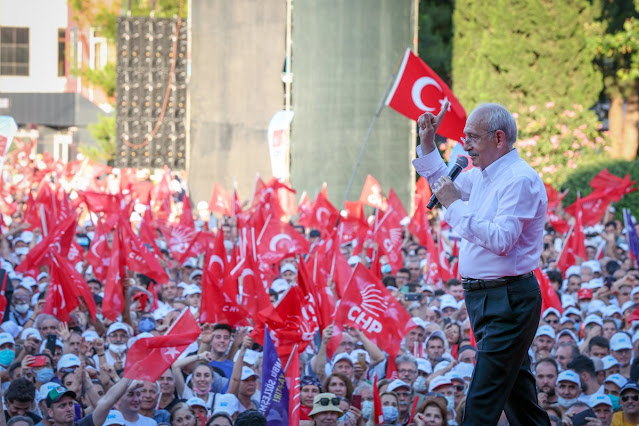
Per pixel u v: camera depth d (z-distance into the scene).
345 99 26.47
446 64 31.06
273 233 12.94
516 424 5.30
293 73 26.53
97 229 14.09
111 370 9.19
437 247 15.66
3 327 10.70
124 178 23.52
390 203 14.96
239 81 26.84
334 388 8.55
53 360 9.76
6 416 8.02
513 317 5.00
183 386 8.91
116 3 36.47
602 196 18.52
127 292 11.69
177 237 15.86
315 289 9.80
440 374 9.20
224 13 26.81
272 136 26.16
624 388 8.57
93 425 7.63
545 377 8.82
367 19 26.41
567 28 30.33
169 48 27.34
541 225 5.06
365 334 9.78
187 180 26.84
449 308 12.27
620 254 18.19
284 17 26.70
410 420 8.30
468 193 5.48
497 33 30.28
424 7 31.34
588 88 30.83
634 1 30.41
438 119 5.52
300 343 9.12
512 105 30.38
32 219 17.44
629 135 33.78
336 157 26.47
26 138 48.19
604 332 11.07
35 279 13.70
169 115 27.38
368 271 9.59
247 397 8.74
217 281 10.00
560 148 28.89
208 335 9.91
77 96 48.19
